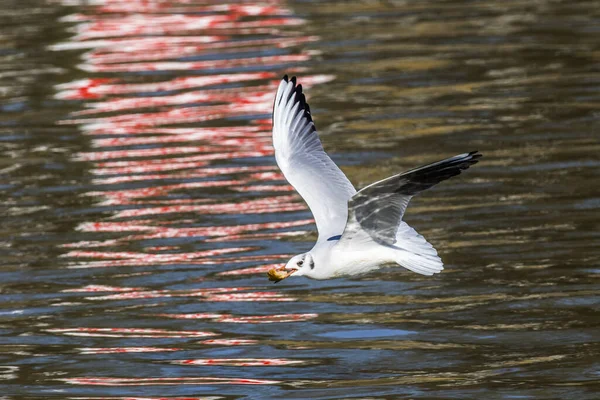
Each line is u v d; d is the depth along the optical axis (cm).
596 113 1856
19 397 1025
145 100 2073
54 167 1733
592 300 1186
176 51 2414
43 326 1191
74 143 1850
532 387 1004
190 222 1479
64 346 1141
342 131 1828
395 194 828
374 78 2128
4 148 1836
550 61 2192
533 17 2603
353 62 2247
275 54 2338
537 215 1434
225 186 1619
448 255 1325
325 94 2041
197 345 1133
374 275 1303
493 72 2136
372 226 859
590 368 1038
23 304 1250
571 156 1655
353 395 1002
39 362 1105
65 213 1533
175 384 1045
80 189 1627
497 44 2344
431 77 2122
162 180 1656
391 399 989
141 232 1452
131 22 2742
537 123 1820
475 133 1781
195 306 1228
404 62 2233
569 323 1138
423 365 1063
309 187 959
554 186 1535
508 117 1859
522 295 1209
